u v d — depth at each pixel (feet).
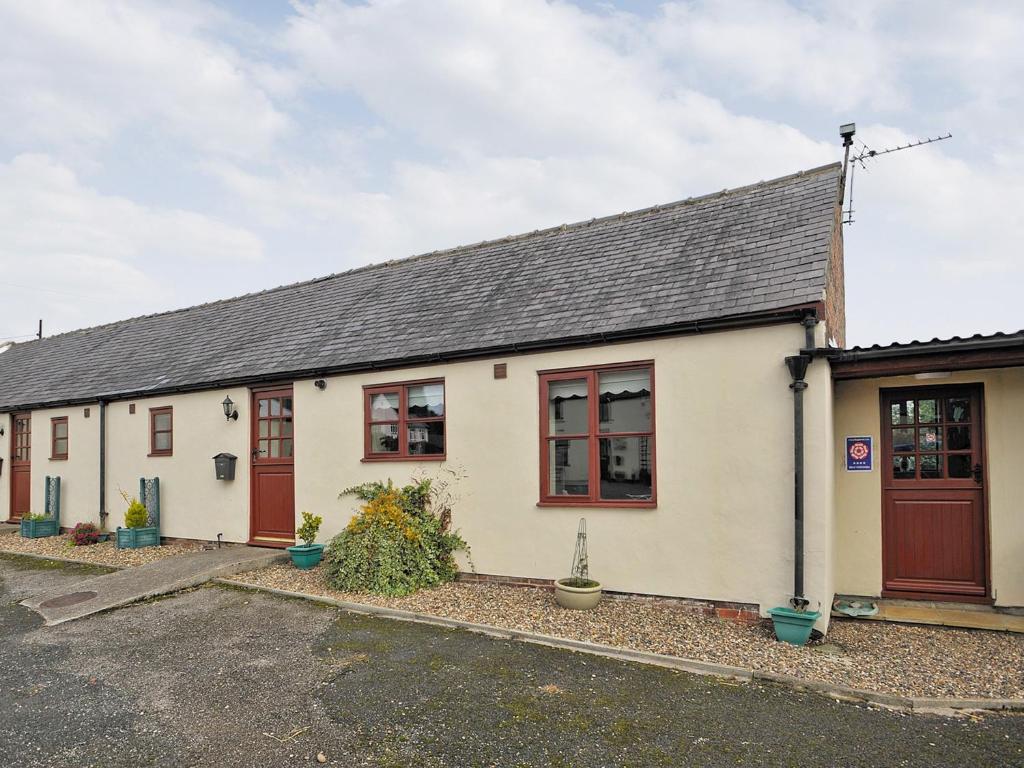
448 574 27.09
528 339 25.98
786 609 19.52
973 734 13.47
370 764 12.36
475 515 27.32
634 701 15.24
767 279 22.68
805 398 20.54
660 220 31.86
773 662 17.48
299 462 33.65
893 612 21.65
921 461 23.08
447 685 16.30
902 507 23.16
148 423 41.39
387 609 23.03
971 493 22.24
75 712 15.02
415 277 39.22
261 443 35.99
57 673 17.75
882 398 23.54
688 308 23.15
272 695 15.83
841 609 22.00
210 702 15.47
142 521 38.78
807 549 20.22
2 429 52.60
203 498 38.14
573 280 29.53
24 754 12.95
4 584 30.22
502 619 21.65
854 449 23.71
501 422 26.84
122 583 27.68
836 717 14.33
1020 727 13.79
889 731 13.60
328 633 20.85
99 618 23.25
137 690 16.34
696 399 22.52
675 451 22.82
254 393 36.17
